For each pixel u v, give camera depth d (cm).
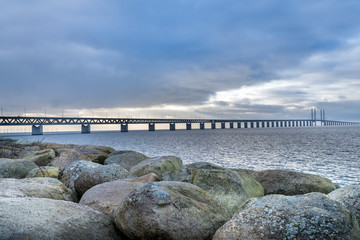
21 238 331
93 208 527
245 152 6788
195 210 491
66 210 462
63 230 393
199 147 8444
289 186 1038
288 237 391
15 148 1961
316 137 13950
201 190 612
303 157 5628
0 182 680
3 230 332
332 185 1046
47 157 1476
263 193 992
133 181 790
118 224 468
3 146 2031
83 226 432
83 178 857
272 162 4919
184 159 5391
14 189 626
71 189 870
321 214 409
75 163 960
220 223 518
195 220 472
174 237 436
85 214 474
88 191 670
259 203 469
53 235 369
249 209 457
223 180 871
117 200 596
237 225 429
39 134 17675
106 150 2200
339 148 7631
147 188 482
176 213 457
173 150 7362
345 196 554
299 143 9800
